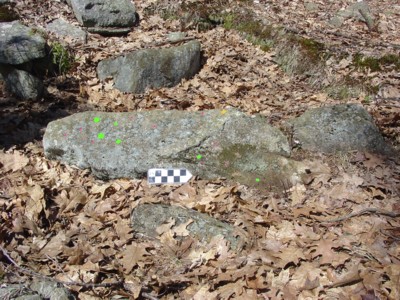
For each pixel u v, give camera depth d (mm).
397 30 5363
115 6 4914
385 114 3979
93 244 2848
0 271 2586
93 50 4574
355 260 2689
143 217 2941
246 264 2668
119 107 4008
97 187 3148
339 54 4691
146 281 2641
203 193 3146
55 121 3367
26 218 2891
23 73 3992
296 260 2668
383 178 3287
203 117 3330
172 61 4320
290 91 4426
